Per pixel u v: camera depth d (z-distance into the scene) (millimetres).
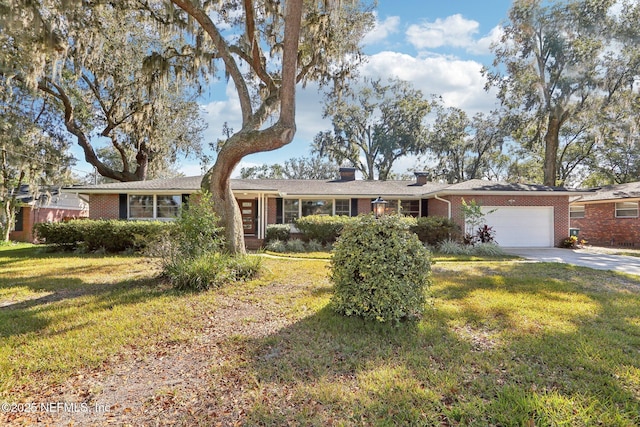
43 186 16688
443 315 4598
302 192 16172
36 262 9680
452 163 28891
